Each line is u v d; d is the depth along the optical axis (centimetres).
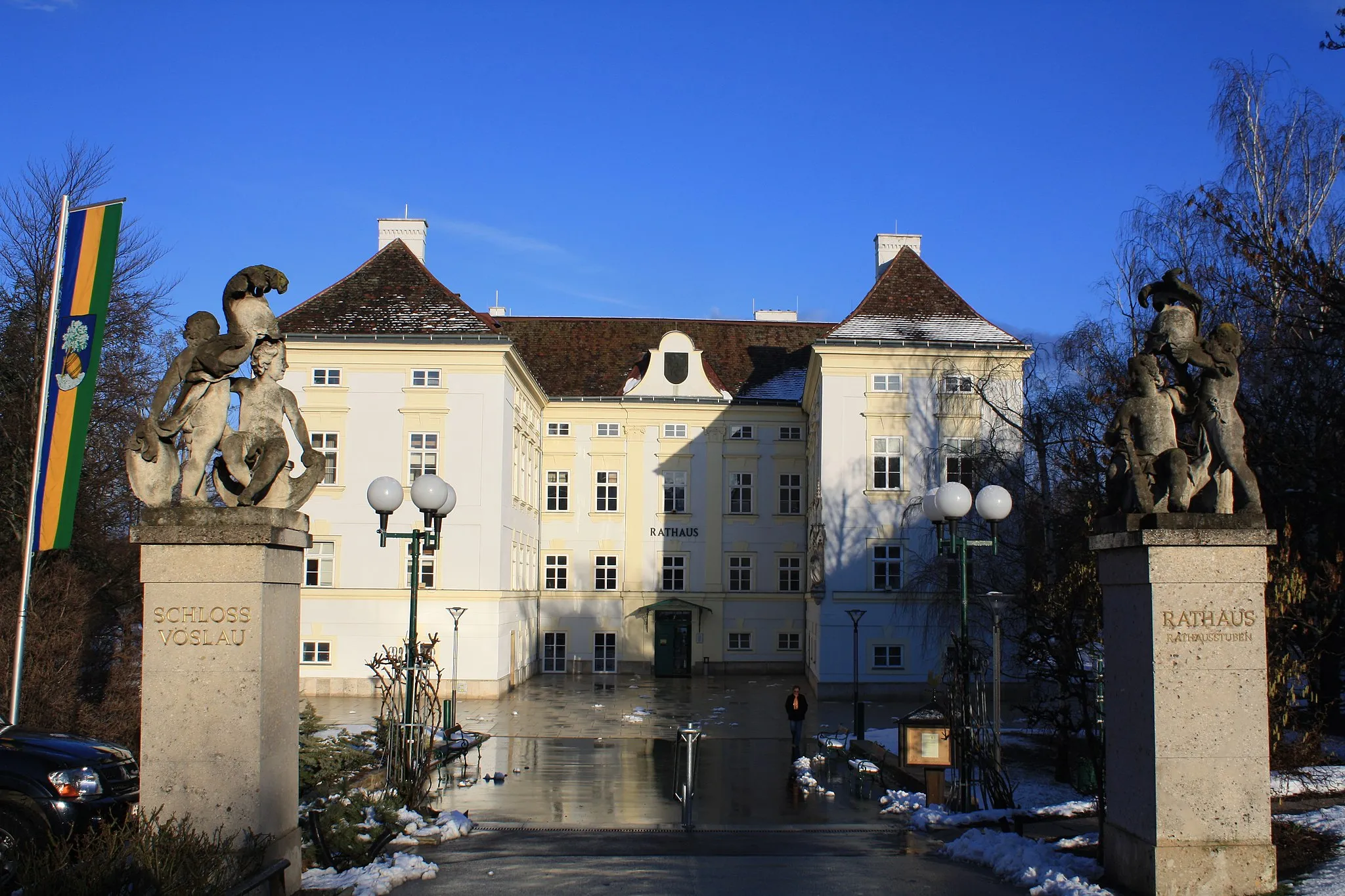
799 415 4934
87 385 1680
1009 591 2795
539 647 4800
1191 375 1007
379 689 3697
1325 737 1933
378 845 1240
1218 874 914
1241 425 962
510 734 2892
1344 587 1681
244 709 922
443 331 3862
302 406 3844
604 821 1647
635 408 4919
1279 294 2136
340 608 3781
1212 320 2347
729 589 4859
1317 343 2047
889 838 1472
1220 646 934
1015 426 3139
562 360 5200
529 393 4528
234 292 988
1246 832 920
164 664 927
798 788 2011
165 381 950
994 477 3169
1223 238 2395
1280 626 1603
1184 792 921
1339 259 2492
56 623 1905
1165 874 913
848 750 2488
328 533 3803
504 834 1491
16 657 1642
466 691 3753
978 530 3178
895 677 3847
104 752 1238
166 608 933
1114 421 1001
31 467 2466
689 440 4922
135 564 2658
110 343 2953
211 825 912
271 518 944
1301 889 920
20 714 1697
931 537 3866
